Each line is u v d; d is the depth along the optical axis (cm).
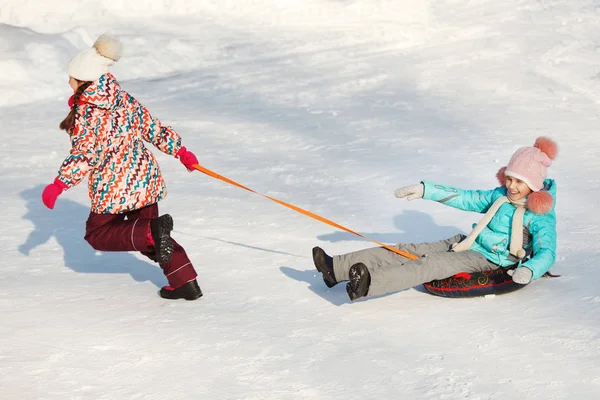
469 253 504
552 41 1480
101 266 587
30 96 1280
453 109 1120
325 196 765
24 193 808
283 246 625
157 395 377
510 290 504
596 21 1627
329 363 410
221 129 1076
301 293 523
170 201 760
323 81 1333
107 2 1912
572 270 542
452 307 488
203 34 1723
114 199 490
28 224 702
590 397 367
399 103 1169
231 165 898
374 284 478
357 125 1059
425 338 441
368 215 702
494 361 408
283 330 457
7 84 1296
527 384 381
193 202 755
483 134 982
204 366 408
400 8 1838
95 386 386
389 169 849
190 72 1472
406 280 486
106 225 498
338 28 1736
